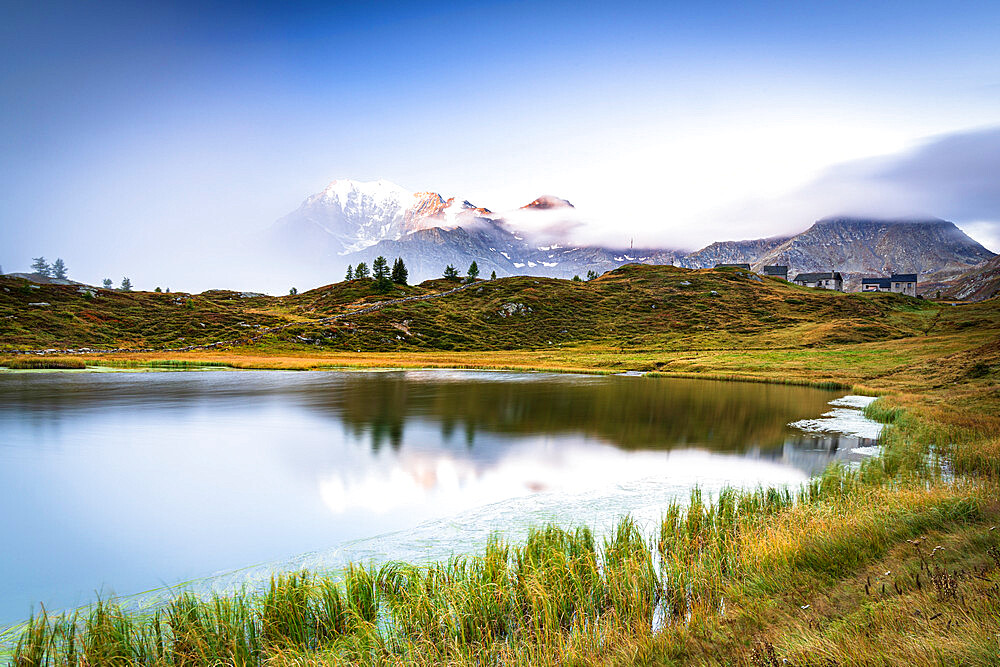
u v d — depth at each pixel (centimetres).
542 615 1005
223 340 12138
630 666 745
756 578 1026
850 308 15100
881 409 3894
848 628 722
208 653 932
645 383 6706
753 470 2538
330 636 1022
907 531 1141
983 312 13238
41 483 2489
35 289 12731
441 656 893
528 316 15450
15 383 6384
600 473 2503
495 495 2175
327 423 3928
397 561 1480
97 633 963
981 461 1952
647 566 1151
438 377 7606
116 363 8525
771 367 7581
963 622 676
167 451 3088
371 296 17875
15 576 1535
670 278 18588
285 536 1809
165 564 1608
